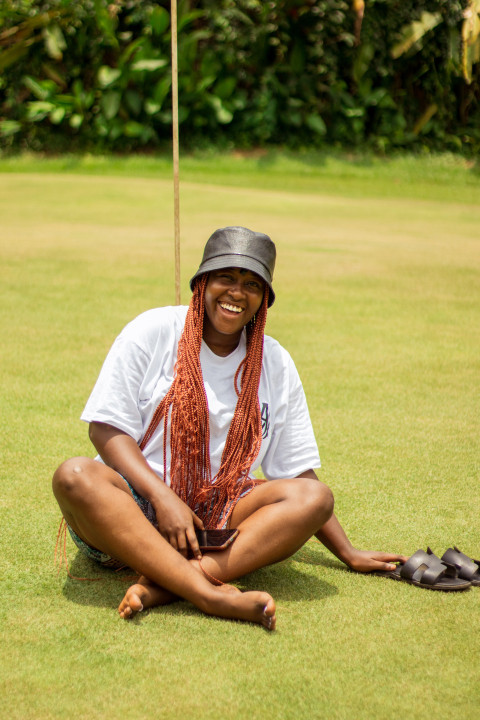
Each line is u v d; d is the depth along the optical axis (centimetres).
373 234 1061
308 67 1962
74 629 219
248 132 1952
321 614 233
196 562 238
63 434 375
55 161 1847
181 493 253
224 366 259
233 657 207
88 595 240
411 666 206
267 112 1923
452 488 330
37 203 1238
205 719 182
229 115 1888
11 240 920
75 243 911
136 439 253
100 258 823
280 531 240
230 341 261
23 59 1914
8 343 526
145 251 870
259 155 1916
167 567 228
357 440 383
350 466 350
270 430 265
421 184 1772
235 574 241
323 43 1930
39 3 1856
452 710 188
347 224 1150
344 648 214
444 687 197
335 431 394
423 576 251
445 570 255
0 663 201
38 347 520
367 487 328
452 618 232
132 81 1886
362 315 644
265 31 1889
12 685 192
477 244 998
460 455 368
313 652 211
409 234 1071
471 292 738
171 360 256
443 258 891
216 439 256
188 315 256
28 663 202
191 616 229
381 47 1881
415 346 561
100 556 250
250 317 255
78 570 256
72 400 424
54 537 276
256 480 270
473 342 577
